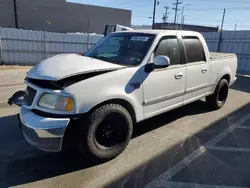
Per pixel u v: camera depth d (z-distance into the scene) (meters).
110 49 3.77
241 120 4.67
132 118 3.26
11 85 7.82
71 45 15.05
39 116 2.63
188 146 3.50
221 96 5.41
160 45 3.53
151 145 3.50
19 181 2.60
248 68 12.01
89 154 2.82
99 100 2.74
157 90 3.46
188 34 4.14
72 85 2.59
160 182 2.63
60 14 42.25
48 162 2.99
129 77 3.05
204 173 2.82
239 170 2.90
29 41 14.13
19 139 3.59
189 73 4.04
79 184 2.56
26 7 38.44
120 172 2.80
